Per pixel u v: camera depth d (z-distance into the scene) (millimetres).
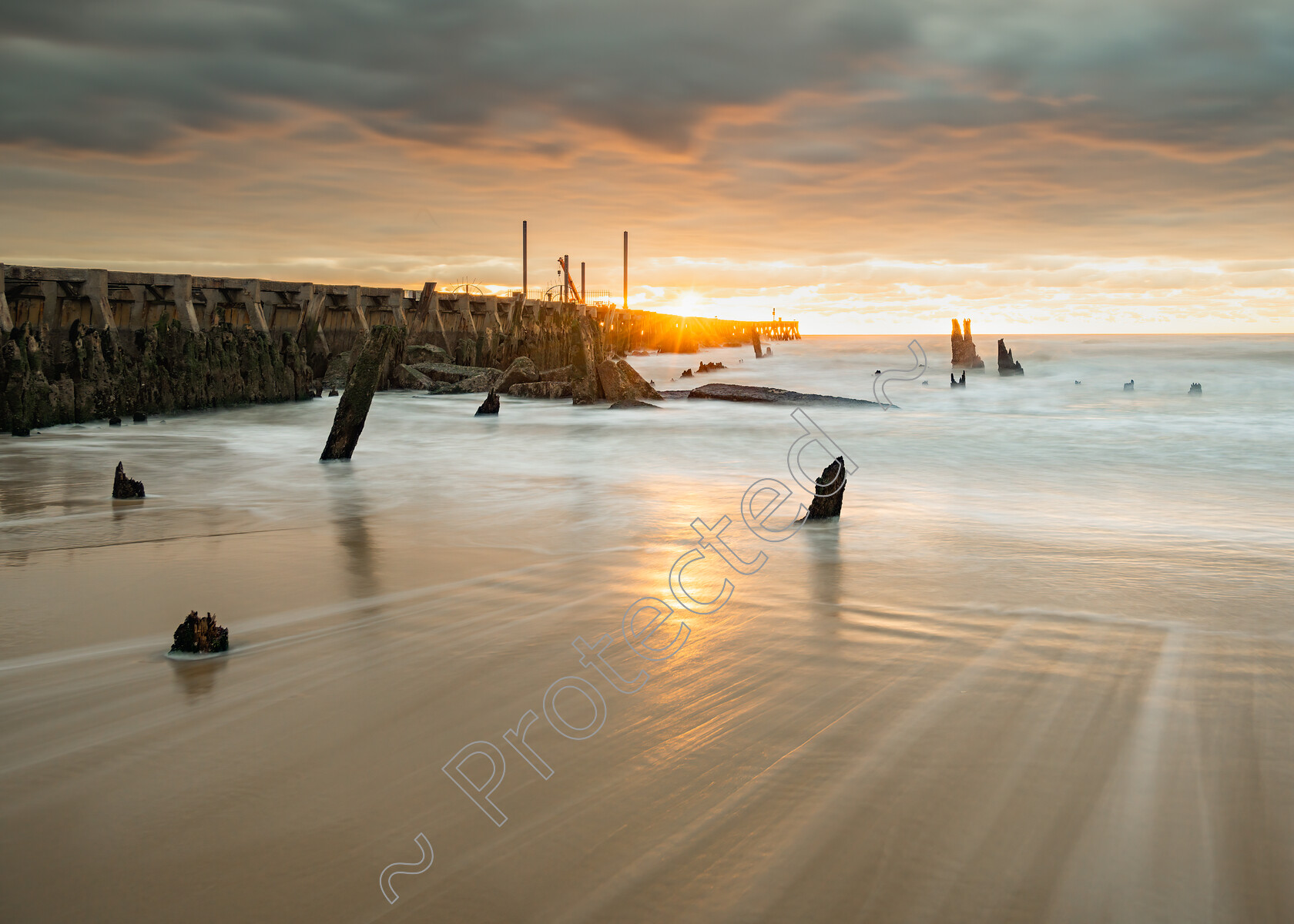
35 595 7664
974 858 3648
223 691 5418
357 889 3461
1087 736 4762
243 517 11633
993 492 13547
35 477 15398
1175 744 4664
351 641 6379
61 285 28906
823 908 3344
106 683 5574
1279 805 4039
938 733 4793
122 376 27016
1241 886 3459
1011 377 47562
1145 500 12812
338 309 42844
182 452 19109
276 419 27562
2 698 5320
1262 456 17828
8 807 4059
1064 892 3430
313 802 4102
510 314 57781
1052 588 7848
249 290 36281
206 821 3943
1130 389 38156
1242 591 7730
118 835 3842
